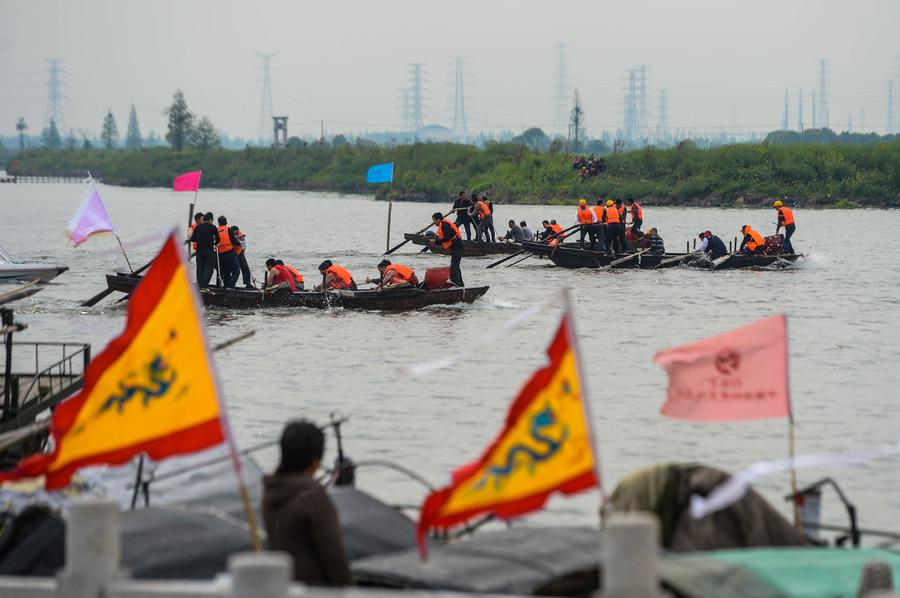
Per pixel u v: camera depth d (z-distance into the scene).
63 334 85.81
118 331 87.06
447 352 77.44
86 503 19.73
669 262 137.25
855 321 92.69
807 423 56.75
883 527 41.31
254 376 69.25
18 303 102.62
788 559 25.00
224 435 24.69
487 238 155.62
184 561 26.20
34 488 32.75
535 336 84.31
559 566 25.05
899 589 23.98
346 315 95.25
